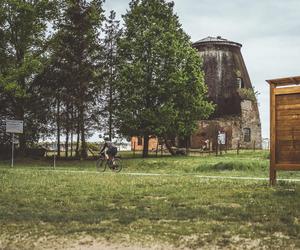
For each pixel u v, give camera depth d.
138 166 35.31
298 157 17.91
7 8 44.62
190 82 47.41
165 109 45.09
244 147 61.31
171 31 47.78
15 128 36.25
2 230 10.51
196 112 47.91
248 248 8.79
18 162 42.97
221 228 10.23
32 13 44.91
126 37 47.75
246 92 62.50
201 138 58.78
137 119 46.22
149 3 48.19
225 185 18.77
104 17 47.38
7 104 47.25
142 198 15.27
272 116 18.58
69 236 9.88
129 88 46.25
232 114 61.22
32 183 20.33
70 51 45.12
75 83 44.56
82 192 16.83
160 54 46.06
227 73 62.66
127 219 11.34
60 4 46.47
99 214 12.05
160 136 48.16
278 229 10.09
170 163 35.66
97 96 46.03
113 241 9.46
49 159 45.69
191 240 9.40
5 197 15.57
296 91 17.94
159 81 46.28
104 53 46.81
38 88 46.47
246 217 11.50
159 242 9.32
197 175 26.75
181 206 13.51
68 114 45.22
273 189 16.98
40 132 47.34
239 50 65.50
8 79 42.97
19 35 45.56
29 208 13.30
